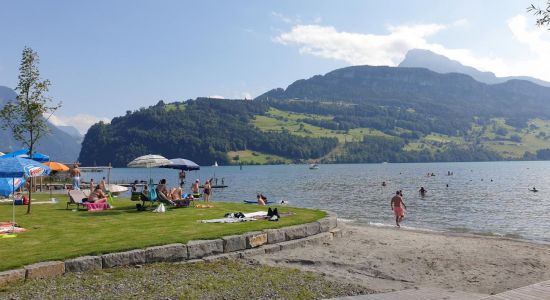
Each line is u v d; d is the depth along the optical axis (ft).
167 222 52.90
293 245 47.03
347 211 120.06
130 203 80.28
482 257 44.93
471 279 37.32
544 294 28.71
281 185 257.14
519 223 97.60
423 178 325.42
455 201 152.76
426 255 45.27
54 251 35.50
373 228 64.75
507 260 43.86
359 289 33.14
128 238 41.37
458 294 31.58
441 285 35.45
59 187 135.33
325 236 51.85
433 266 41.27
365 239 53.72
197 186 99.09
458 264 42.09
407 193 189.06
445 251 47.34
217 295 29.73
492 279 37.40
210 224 50.88
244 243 43.11
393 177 343.26
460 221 100.73
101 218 57.26
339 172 462.60
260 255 43.11
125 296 28.35
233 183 289.33
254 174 439.22
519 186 234.58
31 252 35.19
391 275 38.04
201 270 35.91
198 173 486.79
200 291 30.30
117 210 67.36
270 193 195.93
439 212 119.24
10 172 46.50
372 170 511.81
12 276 29.68
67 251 35.50
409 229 71.26
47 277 31.24
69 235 43.29
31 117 70.08
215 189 232.53
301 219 54.70
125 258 35.55
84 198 70.03
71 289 29.09
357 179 316.60
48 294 27.91
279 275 35.68
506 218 106.63
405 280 36.81
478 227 91.09
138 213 63.05
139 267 35.37
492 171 452.76
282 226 49.19
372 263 41.52
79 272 32.89
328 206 134.10
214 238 41.81
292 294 30.76
